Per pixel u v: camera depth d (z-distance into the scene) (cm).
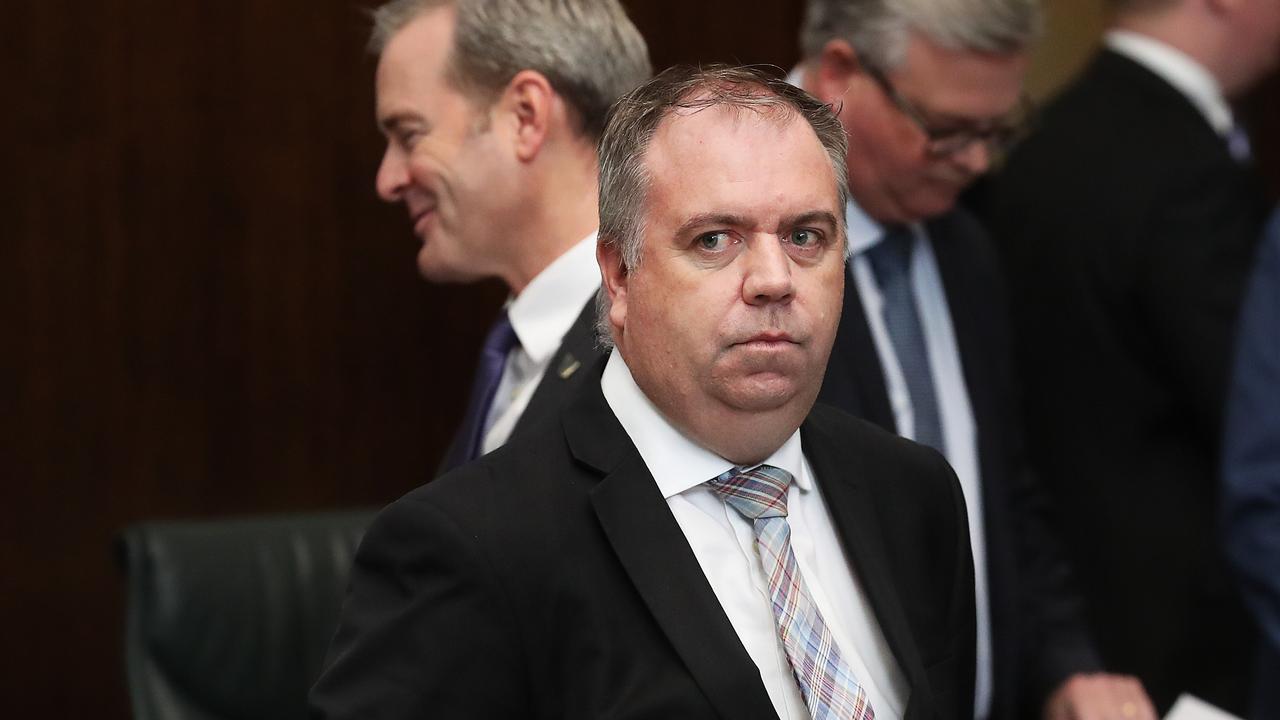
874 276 688
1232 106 963
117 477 981
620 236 419
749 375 402
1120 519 820
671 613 402
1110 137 838
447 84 591
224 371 999
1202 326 800
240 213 998
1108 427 824
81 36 967
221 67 992
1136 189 821
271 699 664
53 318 968
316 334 1017
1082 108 855
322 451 1020
